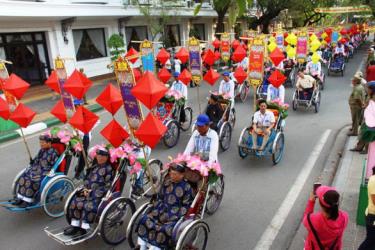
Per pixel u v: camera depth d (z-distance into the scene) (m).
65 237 4.89
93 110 13.30
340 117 11.20
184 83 10.49
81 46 19.20
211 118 8.76
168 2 20.17
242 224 5.65
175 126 9.19
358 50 33.25
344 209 5.66
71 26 17.95
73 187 6.11
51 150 6.12
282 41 18.91
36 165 6.11
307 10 29.22
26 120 6.20
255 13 29.14
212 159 5.77
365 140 6.48
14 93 6.44
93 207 4.96
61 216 6.09
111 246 5.20
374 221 4.00
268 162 8.05
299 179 7.11
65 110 6.93
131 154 5.45
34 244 5.34
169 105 9.57
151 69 12.18
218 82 18.58
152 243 4.41
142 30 23.14
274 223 5.64
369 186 3.96
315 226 3.63
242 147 7.80
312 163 7.84
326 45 22.44
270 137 7.73
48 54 17.41
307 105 11.88
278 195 6.52
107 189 5.21
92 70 19.67
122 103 5.91
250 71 9.21
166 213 4.59
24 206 5.73
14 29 15.43
